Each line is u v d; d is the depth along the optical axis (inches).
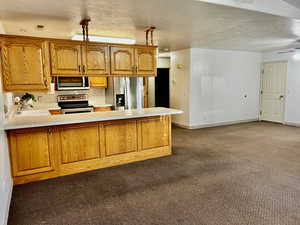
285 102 278.5
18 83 118.0
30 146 123.1
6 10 108.7
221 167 142.6
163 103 327.0
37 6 103.5
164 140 166.9
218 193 108.7
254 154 167.3
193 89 254.5
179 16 124.0
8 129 111.3
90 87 242.8
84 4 102.6
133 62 152.3
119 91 229.0
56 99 236.5
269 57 292.0
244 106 297.1
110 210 95.7
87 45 136.0
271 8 120.4
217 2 104.3
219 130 251.6
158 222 86.7
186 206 97.7
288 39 199.0
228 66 275.3
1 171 86.8
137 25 142.7
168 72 323.9
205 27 149.8
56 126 128.7
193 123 260.5
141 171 138.3
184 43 214.7
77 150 136.4
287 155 164.1
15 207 99.0
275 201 100.6
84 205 100.0
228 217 89.0
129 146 153.6
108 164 147.0
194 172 135.3
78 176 132.1
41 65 122.9
